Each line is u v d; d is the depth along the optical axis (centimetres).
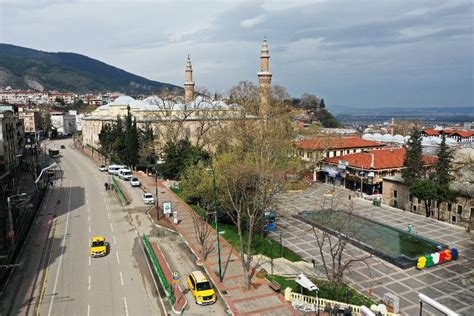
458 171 6353
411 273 3978
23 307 3075
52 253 4209
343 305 3067
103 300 3200
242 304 3166
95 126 13450
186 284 3516
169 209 5475
